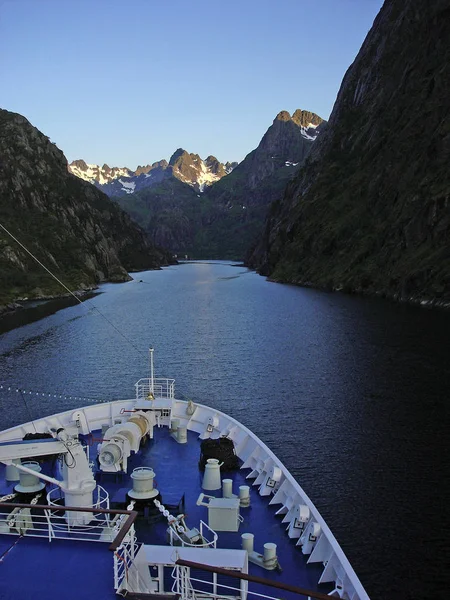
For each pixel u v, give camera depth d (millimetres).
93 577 12055
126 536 12188
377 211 177000
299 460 36281
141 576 12430
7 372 65562
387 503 29953
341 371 60406
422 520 28062
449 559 24750
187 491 19875
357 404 48375
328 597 10367
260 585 14586
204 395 53125
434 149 153500
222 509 17031
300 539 16547
